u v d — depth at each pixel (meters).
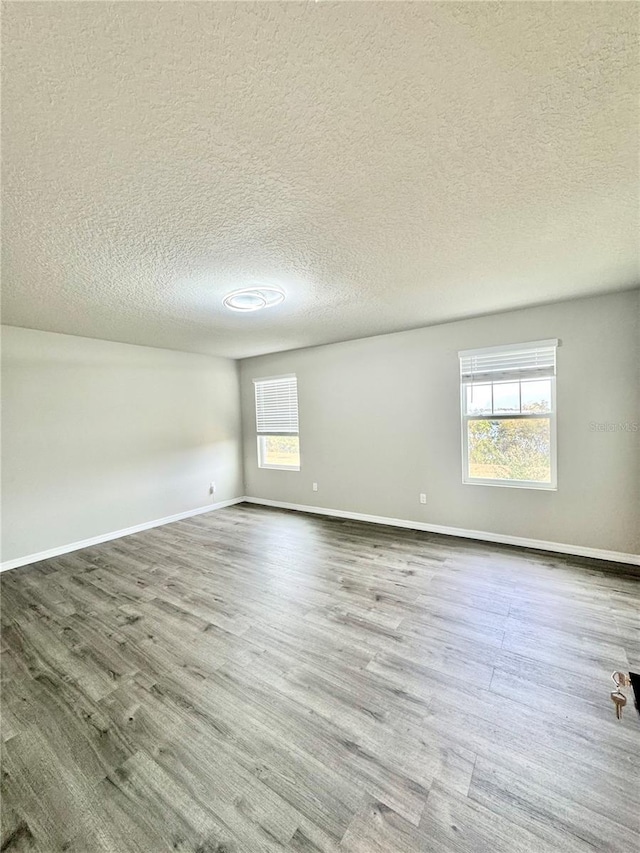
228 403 6.04
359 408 4.84
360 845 1.23
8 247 2.00
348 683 1.97
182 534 4.62
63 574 3.50
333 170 1.49
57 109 1.12
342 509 5.12
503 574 3.16
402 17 0.92
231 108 1.16
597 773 1.45
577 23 0.95
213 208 1.71
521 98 1.16
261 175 1.50
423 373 4.31
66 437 4.15
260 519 5.17
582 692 1.86
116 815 1.35
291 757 1.56
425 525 4.41
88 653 2.28
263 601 2.87
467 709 1.78
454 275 2.69
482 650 2.20
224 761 1.55
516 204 1.79
